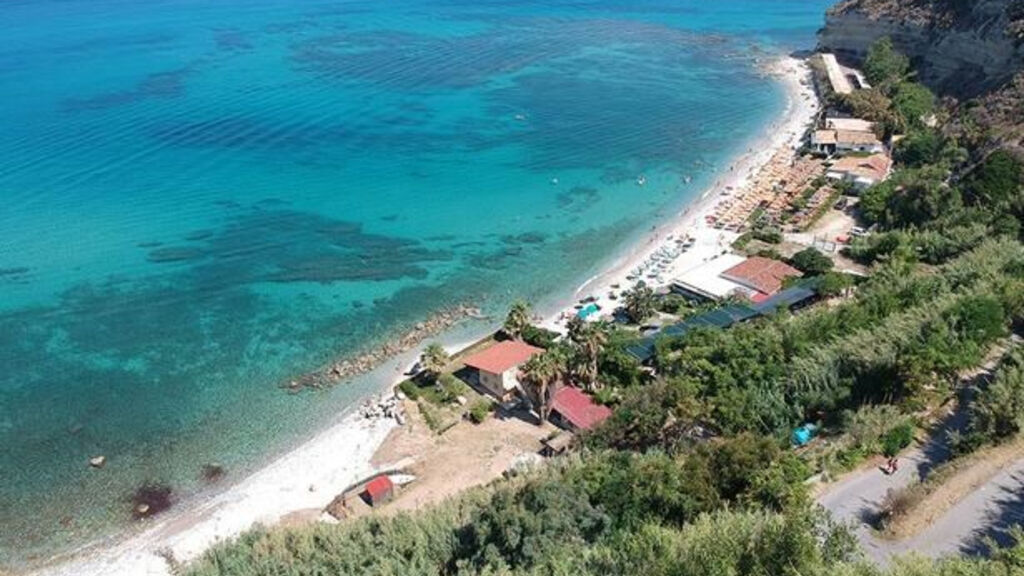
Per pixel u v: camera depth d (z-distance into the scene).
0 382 84.94
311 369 87.75
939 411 59.41
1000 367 61.41
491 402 80.31
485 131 162.50
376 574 49.59
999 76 142.62
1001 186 101.81
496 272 107.75
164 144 152.88
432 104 180.25
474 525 50.72
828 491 51.47
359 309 99.12
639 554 44.12
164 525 67.00
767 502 49.38
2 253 110.69
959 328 66.12
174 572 57.38
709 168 142.38
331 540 55.06
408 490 68.88
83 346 91.31
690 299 96.06
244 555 55.81
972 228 94.81
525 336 89.81
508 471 67.56
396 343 92.31
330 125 165.12
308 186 134.50
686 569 41.56
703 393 69.12
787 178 130.25
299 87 192.50
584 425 73.00
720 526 44.22
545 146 154.25
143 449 75.81
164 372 86.94
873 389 64.44
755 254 105.88
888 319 71.44
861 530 47.31
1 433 77.69
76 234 116.31
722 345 74.62
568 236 118.00
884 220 110.75
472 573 46.66
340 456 74.44
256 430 78.44
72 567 62.97
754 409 65.19
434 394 82.31
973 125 129.12
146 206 125.75
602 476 53.66
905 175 121.12
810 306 90.38
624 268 107.56
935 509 47.62
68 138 155.50
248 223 120.69
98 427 78.62
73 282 104.12
